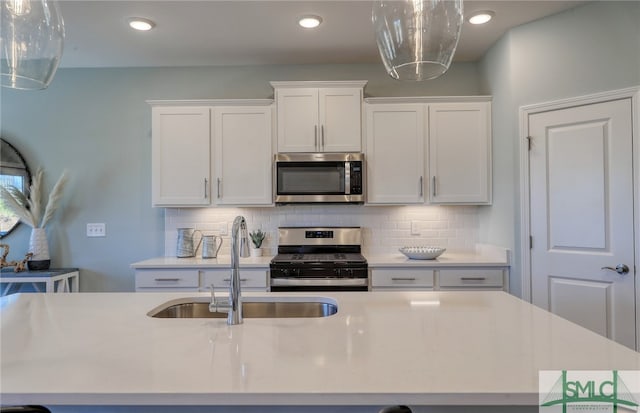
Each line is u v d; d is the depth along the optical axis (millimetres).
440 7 1286
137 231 3244
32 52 1377
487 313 1359
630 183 2156
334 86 2914
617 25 2201
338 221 3236
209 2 2252
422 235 3219
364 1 2258
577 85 2340
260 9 2334
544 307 2465
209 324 1235
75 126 3236
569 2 2287
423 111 2912
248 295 1675
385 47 1386
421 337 1101
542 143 2482
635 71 2143
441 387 794
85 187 3238
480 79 3148
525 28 2557
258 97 3256
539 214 2492
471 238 3197
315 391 782
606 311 2232
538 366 891
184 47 2873
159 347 1027
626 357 938
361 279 2666
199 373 864
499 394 776
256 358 948
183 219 3223
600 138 2256
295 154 2902
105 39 2721
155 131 2928
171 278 2707
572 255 2359
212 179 2941
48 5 1372
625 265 2166
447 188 2912
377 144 2924
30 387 802
